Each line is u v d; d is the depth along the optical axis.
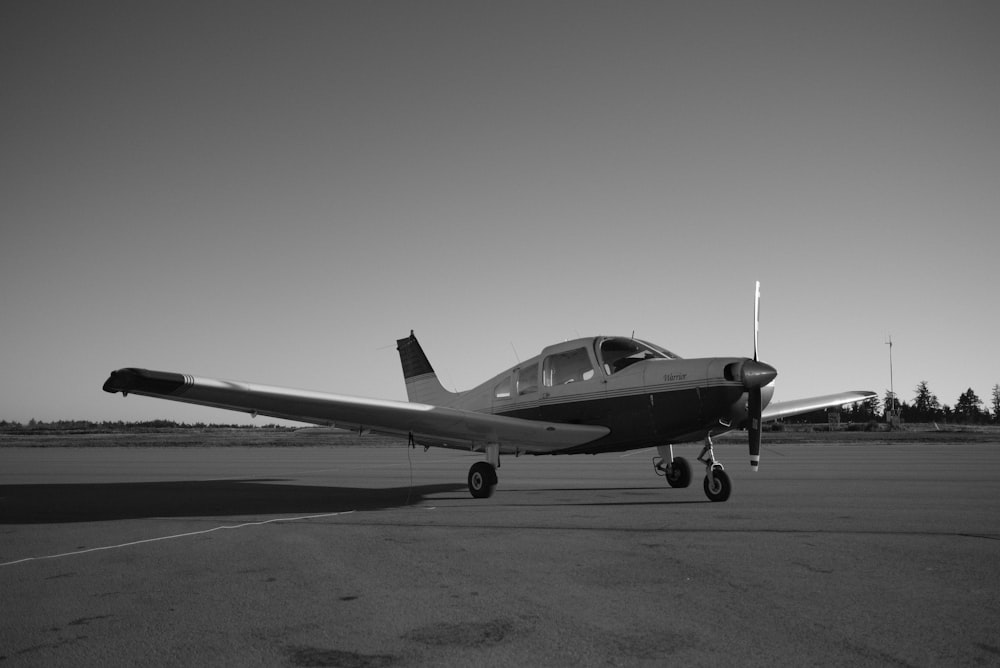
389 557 4.70
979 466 13.96
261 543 5.36
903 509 6.93
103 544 5.43
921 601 3.40
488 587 3.80
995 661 2.57
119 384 6.39
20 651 2.82
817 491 8.88
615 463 17.23
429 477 13.09
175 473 14.52
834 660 2.59
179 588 3.88
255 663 2.65
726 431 8.45
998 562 4.31
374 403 7.80
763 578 3.92
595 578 3.98
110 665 2.65
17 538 5.80
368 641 2.90
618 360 9.19
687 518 6.42
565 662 2.61
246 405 7.41
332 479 12.63
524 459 20.89
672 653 2.69
